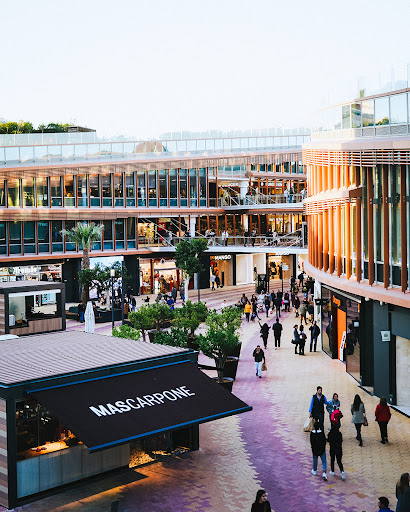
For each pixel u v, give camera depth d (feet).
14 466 49.52
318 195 106.42
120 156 190.39
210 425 70.64
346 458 60.03
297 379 91.30
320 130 109.19
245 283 224.12
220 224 213.46
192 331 106.93
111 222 188.65
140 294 196.75
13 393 49.01
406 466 57.77
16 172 166.71
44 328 87.04
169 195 202.49
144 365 57.41
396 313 75.46
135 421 49.90
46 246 174.50
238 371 97.14
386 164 78.07
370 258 82.74
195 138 203.31
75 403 49.96
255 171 237.45
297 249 175.73
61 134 181.98
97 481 55.01
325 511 48.65
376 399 79.82
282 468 57.72
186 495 51.80
